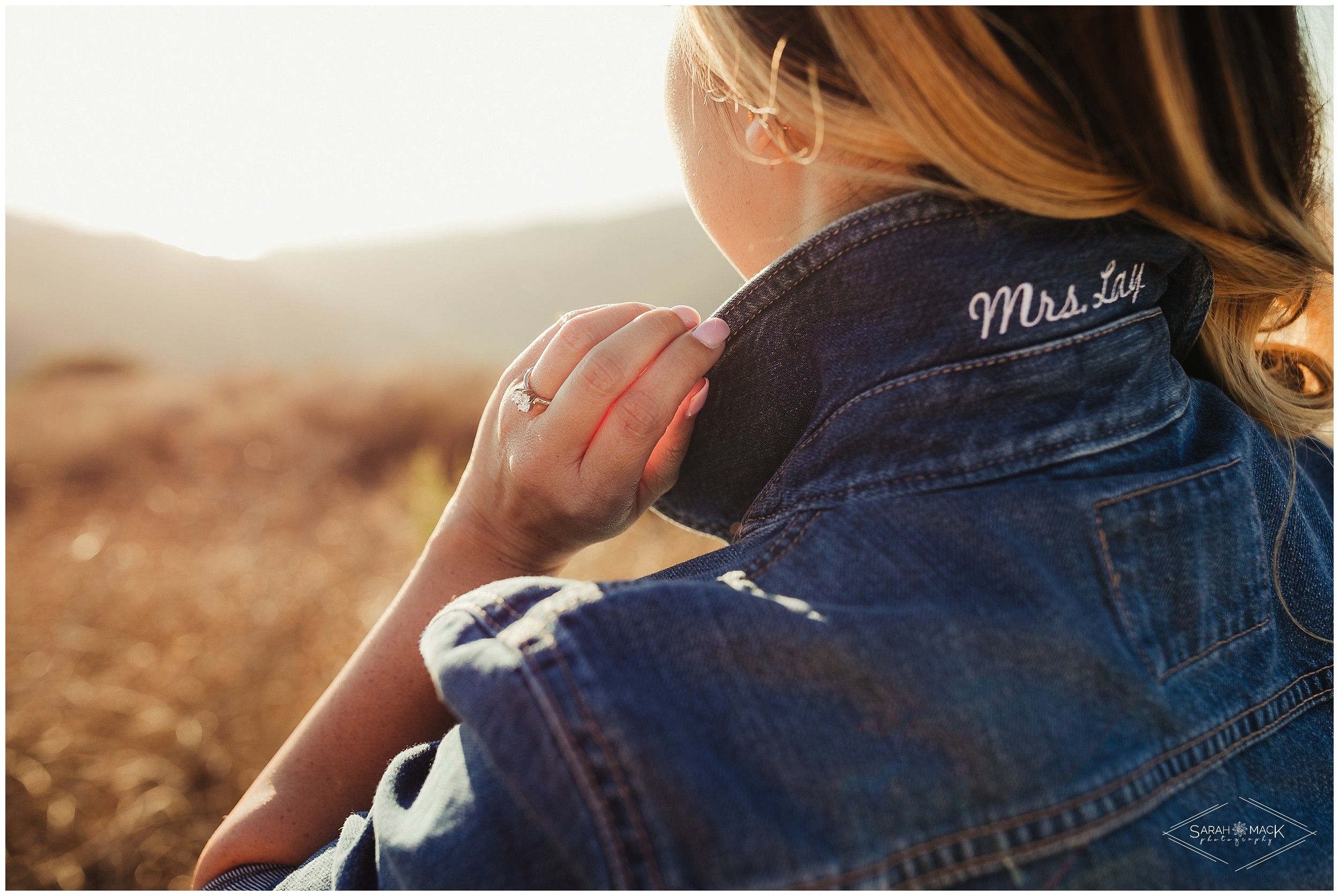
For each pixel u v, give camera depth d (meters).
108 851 2.48
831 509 0.53
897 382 0.55
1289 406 0.78
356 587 4.47
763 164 0.65
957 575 0.49
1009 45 0.50
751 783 0.43
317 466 7.62
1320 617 0.65
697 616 0.47
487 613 0.52
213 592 4.43
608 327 0.74
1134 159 0.52
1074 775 0.47
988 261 0.55
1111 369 0.56
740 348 0.66
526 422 0.74
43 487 7.79
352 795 0.79
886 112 0.51
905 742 0.45
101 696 3.27
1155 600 0.53
